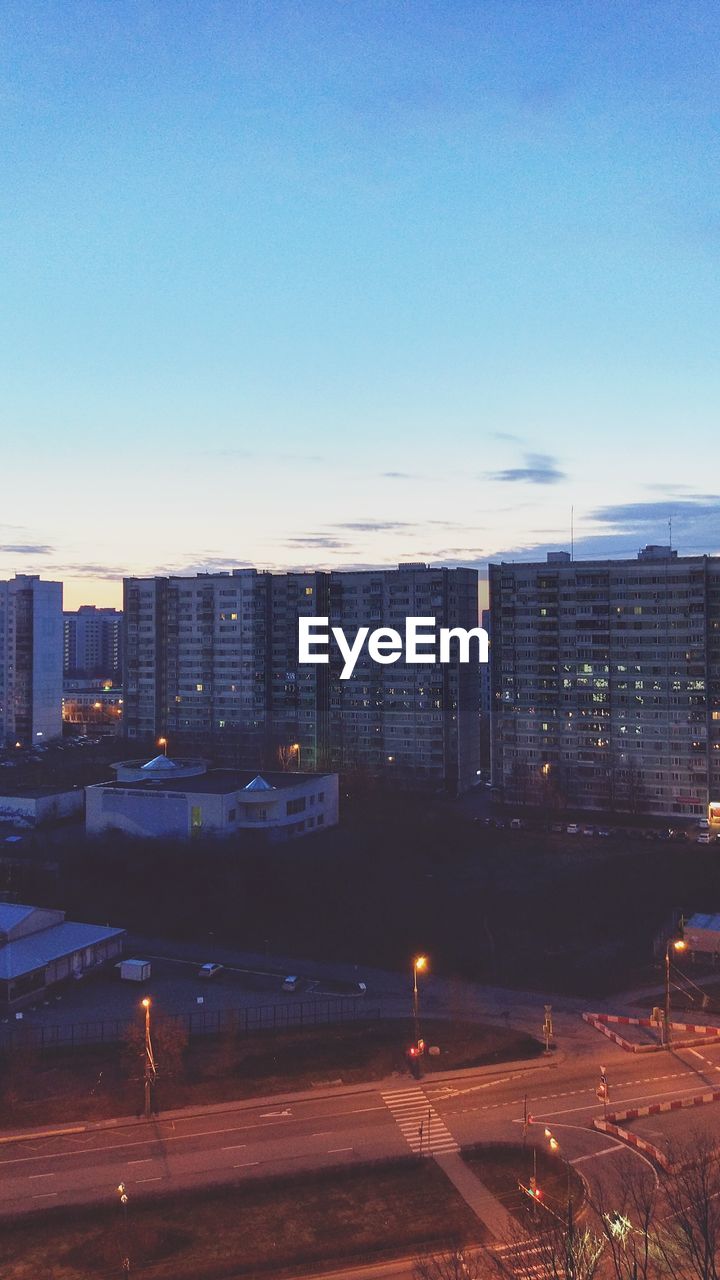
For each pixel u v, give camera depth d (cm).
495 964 12056
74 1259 6362
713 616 19975
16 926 11744
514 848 17488
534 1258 6059
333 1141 7831
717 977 11544
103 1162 7525
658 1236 5709
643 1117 8125
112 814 16988
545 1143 7725
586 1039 9812
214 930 13338
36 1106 8431
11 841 17488
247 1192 7144
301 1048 9588
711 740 19912
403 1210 6875
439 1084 8838
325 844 16862
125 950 12594
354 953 12506
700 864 16175
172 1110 8375
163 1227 6712
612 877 15512
